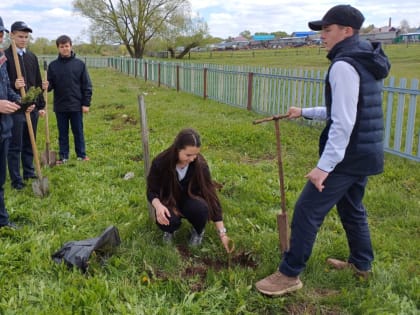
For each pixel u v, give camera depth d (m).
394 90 6.77
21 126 5.16
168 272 3.46
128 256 3.61
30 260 3.46
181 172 3.65
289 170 6.14
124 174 6.01
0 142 3.88
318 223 2.96
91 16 48.16
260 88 10.93
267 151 7.24
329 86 2.69
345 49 2.70
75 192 5.18
